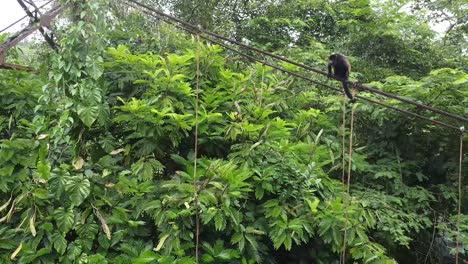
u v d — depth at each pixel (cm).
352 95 643
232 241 623
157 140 670
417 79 1121
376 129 972
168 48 862
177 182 630
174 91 695
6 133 812
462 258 873
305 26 1323
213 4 1335
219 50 795
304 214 663
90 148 696
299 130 808
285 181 670
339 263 710
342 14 1309
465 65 1163
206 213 592
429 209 900
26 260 600
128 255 609
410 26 1143
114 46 840
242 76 788
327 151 794
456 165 897
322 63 1042
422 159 962
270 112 722
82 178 636
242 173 611
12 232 627
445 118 852
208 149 719
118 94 727
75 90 625
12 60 966
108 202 646
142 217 664
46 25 823
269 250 734
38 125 676
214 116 684
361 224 695
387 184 915
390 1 1155
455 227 866
